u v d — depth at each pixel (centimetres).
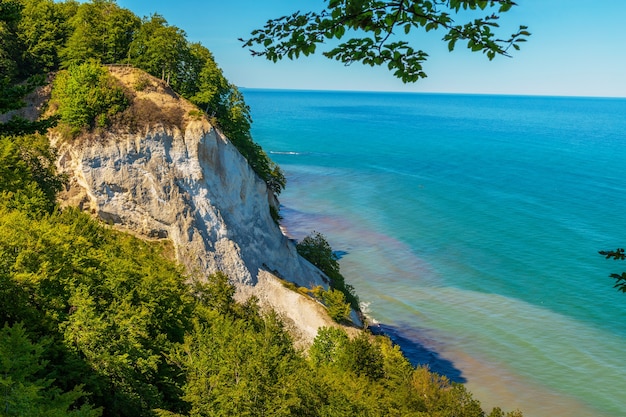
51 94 6322
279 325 4097
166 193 5931
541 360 6094
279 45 845
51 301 2788
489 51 789
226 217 6306
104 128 5859
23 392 1633
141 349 2892
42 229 3180
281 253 6925
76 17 6912
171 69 6831
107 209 5800
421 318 7044
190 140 6078
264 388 2678
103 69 6116
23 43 6738
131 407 2644
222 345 2970
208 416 2608
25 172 4447
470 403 3700
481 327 6806
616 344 6431
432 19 765
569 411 5253
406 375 4119
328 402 2936
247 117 7962
